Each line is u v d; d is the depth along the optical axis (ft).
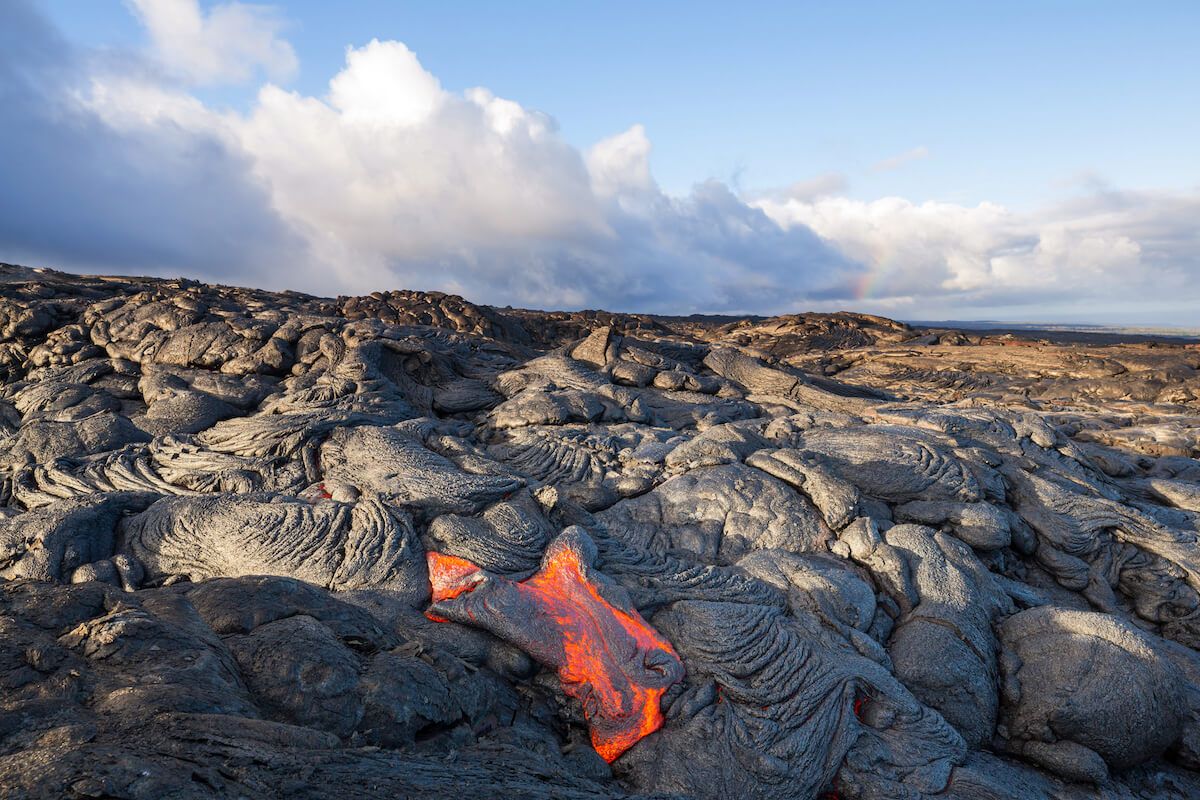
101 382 47.44
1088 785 24.76
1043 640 27.25
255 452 36.19
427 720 17.21
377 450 35.06
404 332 59.36
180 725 12.14
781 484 34.88
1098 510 36.52
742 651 24.18
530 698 23.17
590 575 26.30
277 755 11.85
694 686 23.32
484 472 34.71
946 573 30.17
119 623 15.64
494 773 14.02
